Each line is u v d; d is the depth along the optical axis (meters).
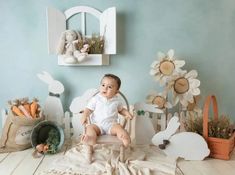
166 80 1.38
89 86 1.50
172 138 1.25
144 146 1.39
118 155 1.21
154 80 1.48
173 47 1.46
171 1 1.43
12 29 1.46
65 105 1.50
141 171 1.08
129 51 1.47
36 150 1.28
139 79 1.49
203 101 1.49
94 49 1.39
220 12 1.43
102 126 1.19
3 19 1.45
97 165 1.12
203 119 1.26
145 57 1.47
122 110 1.24
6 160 1.21
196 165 1.18
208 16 1.44
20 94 1.50
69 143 1.41
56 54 1.44
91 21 1.44
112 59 1.47
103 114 1.20
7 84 1.50
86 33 1.45
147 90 1.49
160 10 1.44
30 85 1.50
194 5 1.43
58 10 1.41
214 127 1.27
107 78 1.22
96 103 1.22
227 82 1.48
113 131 1.17
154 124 1.44
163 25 1.45
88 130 1.14
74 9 1.43
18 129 1.30
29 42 1.47
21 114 1.31
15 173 1.08
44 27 1.46
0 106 1.50
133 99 1.50
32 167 1.14
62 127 1.46
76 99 1.42
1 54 1.48
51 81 1.44
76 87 1.50
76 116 1.43
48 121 1.32
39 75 1.45
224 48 1.45
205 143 1.22
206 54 1.46
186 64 1.47
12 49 1.48
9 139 1.31
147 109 1.39
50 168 1.12
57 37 1.42
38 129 1.31
